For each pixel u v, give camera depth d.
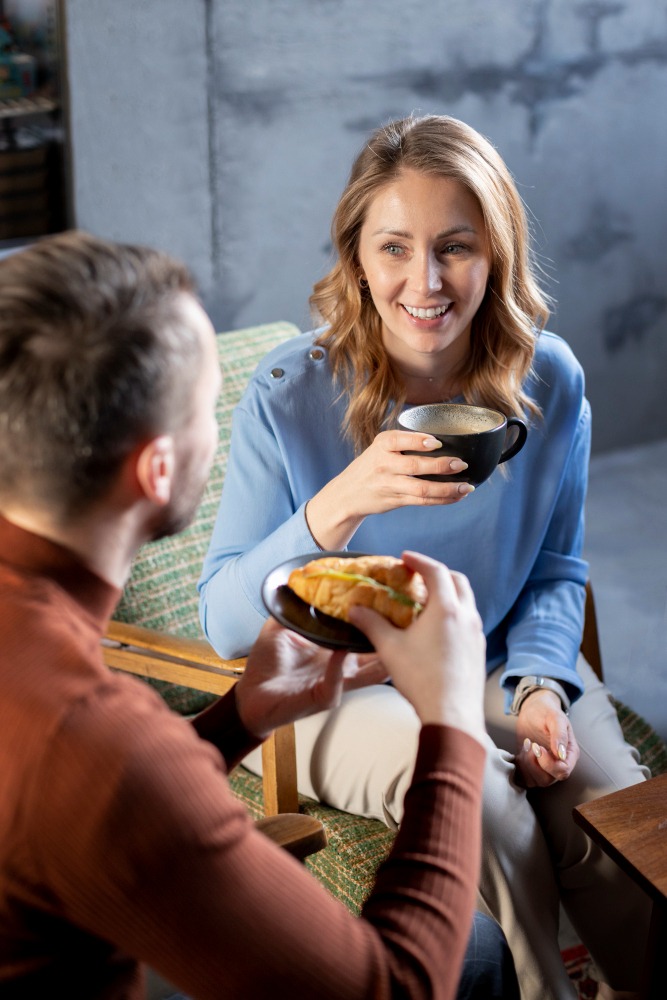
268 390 1.47
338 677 0.95
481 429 1.20
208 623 1.45
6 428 0.72
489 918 1.18
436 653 0.81
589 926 1.44
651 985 1.12
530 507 1.56
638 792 1.14
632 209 3.14
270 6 2.43
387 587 0.90
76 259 0.73
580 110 2.94
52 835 0.67
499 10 2.71
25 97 2.31
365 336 1.45
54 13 2.23
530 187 2.95
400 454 1.16
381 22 2.57
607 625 2.67
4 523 0.76
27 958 0.72
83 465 0.73
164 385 0.74
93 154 2.36
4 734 0.68
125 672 1.70
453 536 1.51
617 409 3.38
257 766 1.55
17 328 0.71
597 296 3.20
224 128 2.48
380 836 1.41
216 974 0.69
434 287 1.33
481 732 0.80
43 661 0.70
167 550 1.76
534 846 1.33
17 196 2.37
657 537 3.03
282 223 2.64
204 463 0.80
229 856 0.69
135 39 2.30
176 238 2.52
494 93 2.80
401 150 1.33
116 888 0.67
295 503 1.50
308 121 2.57
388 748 1.41
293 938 0.70
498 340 1.46
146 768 0.67
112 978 0.78
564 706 1.48
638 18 2.92
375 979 0.71
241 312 2.68
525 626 1.56
